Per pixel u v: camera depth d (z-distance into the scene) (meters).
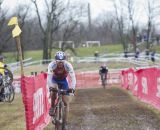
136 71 18.16
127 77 23.84
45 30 52.75
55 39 59.66
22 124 9.81
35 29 56.41
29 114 7.86
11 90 14.56
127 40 63.03
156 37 69.50
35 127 8.58
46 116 10.95
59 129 8.52
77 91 24.12
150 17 59.19
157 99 12.77
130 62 42.06
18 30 7.98
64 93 8.42
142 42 66.94
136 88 18.12
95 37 88.56
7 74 14.51
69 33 56.22
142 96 15.93
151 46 63.69
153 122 9.73
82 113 11.76
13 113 11.84
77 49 70.19
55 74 8.48
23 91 7.71
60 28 56.72
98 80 34.00
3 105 13.93
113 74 33.44
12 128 9.29
